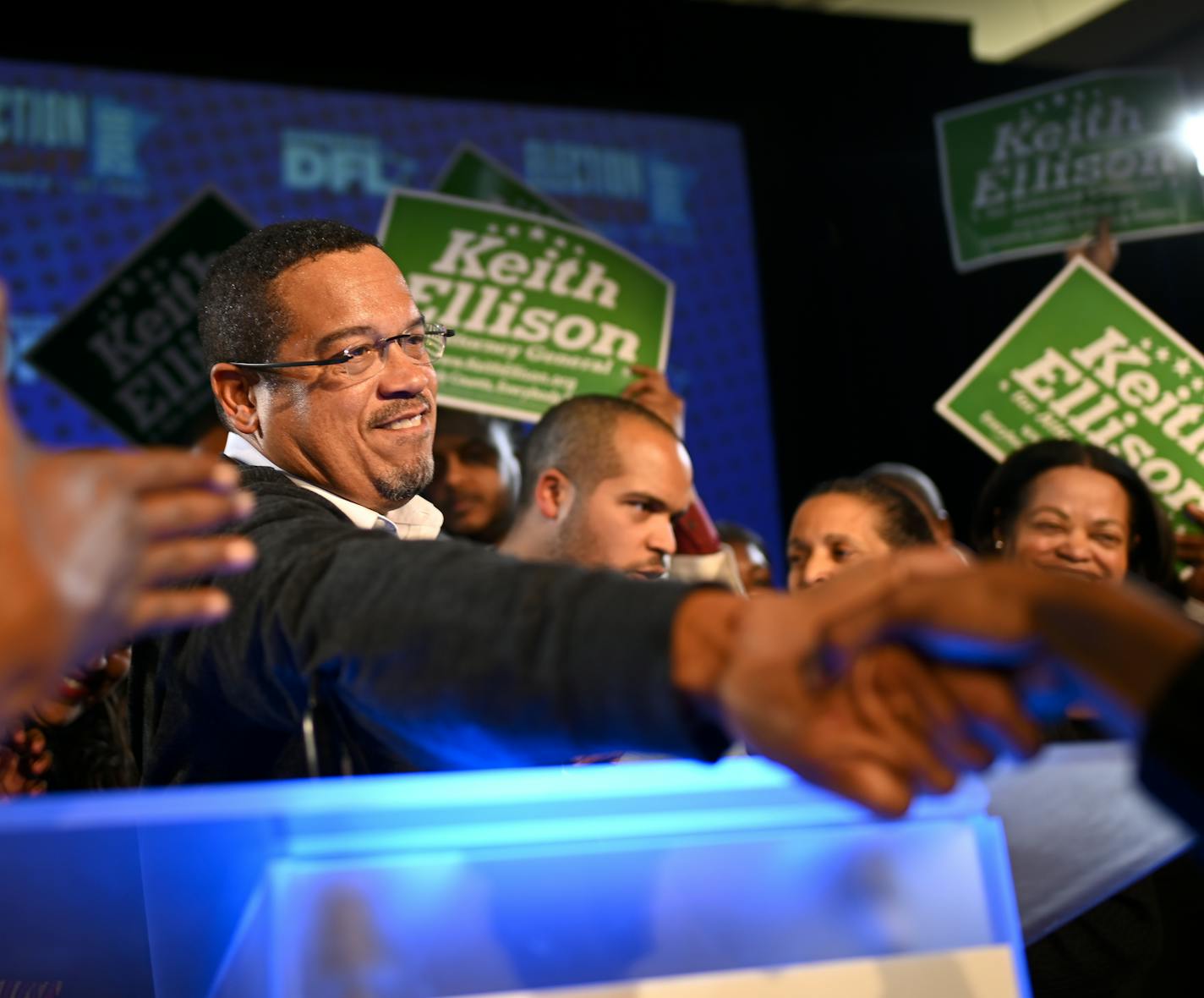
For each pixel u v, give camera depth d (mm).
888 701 529
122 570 472
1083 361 2863
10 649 445
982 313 4695
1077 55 5059
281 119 4051
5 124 3773
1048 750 594
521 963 562
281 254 1369
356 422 1334
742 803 601
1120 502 2328
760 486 4398
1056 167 3613
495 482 3377
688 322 4406
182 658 996
